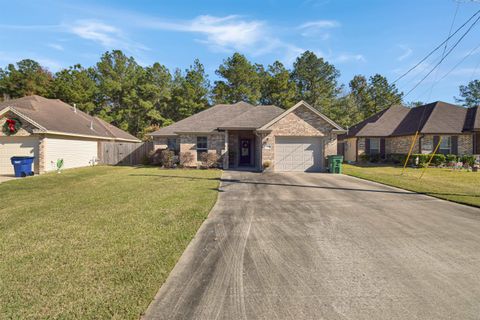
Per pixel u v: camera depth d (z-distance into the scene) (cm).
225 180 1275
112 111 4291
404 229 568
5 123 1633
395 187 1084
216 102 4303
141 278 359
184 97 4362
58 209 734
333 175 1477
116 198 865
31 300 311
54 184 1176
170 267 392
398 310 294
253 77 4191
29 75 4100
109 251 447
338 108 4247
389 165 2192
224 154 1825
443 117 2197
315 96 4294
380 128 2533
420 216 668
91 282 350
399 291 332
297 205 785
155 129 3906
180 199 840
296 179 1313
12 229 566
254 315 286
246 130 1855
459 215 675
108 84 4088
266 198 880
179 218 636
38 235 529
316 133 1650
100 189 1039
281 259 425
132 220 622
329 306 302
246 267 398
